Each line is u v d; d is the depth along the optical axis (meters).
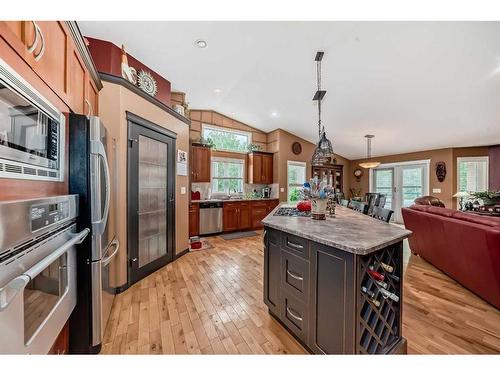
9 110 0.79
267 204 5.80
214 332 1.66
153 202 2.82
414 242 3.29
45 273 0.99
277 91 4.20
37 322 0.91
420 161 6.43
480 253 1.96
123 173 2.34
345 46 2.88
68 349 1.34
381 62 3.08
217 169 5.65
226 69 3.43
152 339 1.58
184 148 3.56
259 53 3.04
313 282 1.37
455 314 1.90
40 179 1.01
